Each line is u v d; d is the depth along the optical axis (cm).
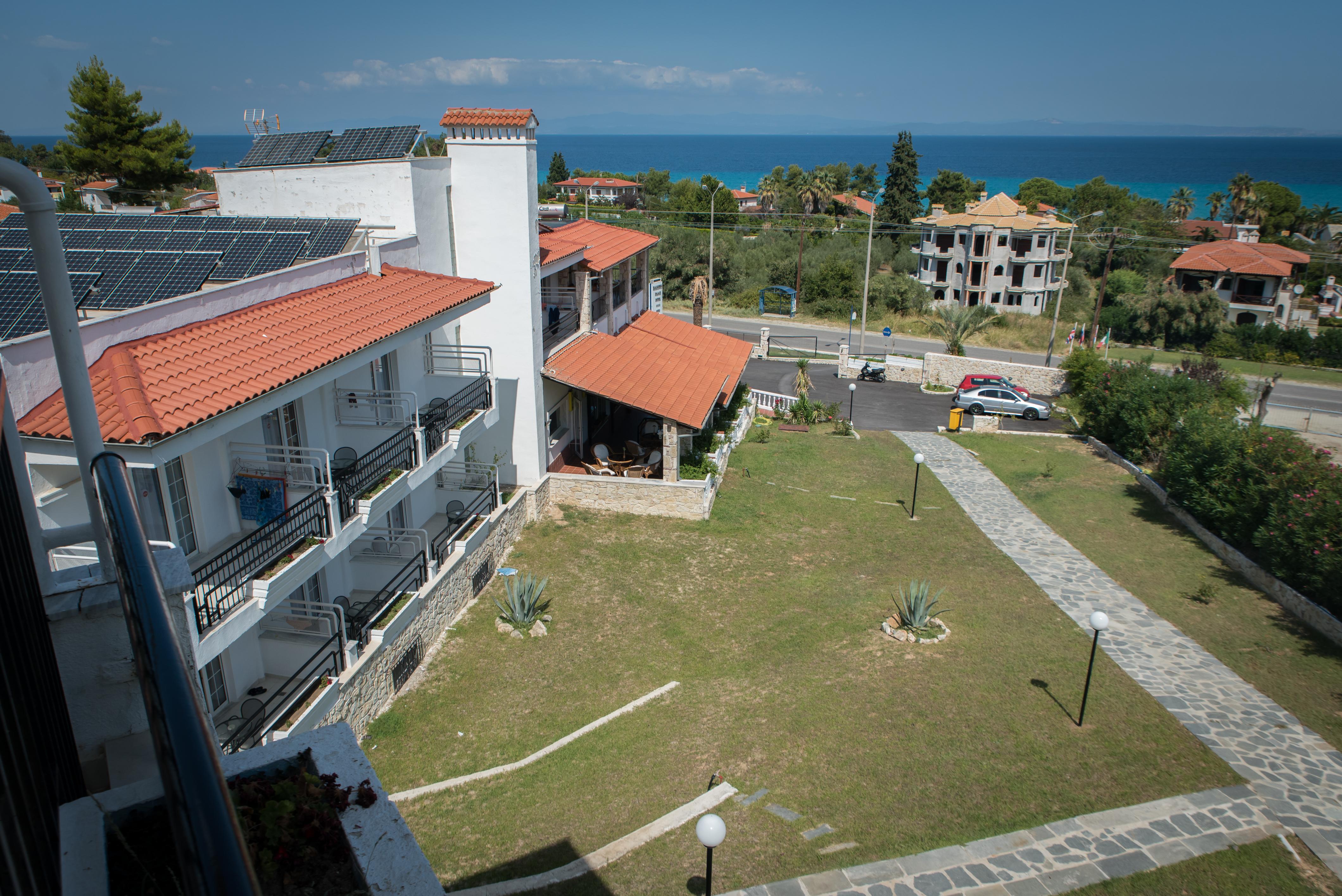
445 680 1664
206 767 204
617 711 1544
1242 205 10650
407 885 414
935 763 1294
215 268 1580
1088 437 3450
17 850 318
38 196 564
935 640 1719
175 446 1056
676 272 7850
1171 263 7825
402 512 1988
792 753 1345
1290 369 5850
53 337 599
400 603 1634
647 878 1046
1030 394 4544
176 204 4403
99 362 1152
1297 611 1820
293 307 1527
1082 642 1711
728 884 1032
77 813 408
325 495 1336
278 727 1249
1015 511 2580
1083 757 1297
